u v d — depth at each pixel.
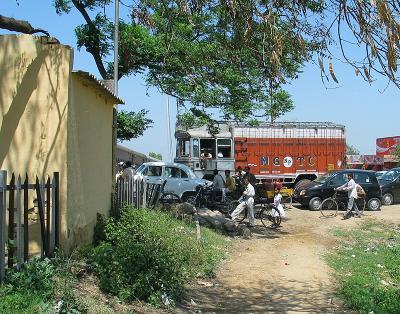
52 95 6.98
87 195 7.99
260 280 8.96
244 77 13.74
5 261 5.53
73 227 7.17
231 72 13.67
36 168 6.94
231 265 10.16
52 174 6.90
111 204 9.88
